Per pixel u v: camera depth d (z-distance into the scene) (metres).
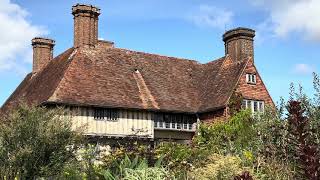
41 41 36.00
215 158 9.71
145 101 28.70
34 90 30.89
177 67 33.59
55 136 14.29
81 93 26.81
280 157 9.16
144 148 12.91
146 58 32.72
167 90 30.77
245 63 29.50
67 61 29.22
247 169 8.69
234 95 28.06
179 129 29.80
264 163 9.17
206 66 34.75
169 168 10.16
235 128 18.30
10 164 13.45
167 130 29.31
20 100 16.03
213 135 19.25
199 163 10.66
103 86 28.11
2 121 15.23
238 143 12.38
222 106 27.97
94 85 27.83
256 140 11.94
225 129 19.30
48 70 31.80
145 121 28.12
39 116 14.70
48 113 15.05
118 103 27.34
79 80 27.61
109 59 30.55
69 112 17.06
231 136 15.55
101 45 31.17
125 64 30.97
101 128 26.56
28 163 13.70
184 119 30.16
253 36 31.16
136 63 31.69
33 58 36.22
